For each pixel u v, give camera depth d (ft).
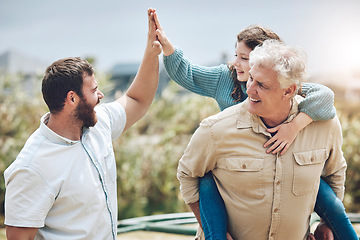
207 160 6.77
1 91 20.48
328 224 7.29
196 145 6.75
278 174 6.49
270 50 6.20
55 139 6.34
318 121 6.66
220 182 6.95
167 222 11.80
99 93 6.78
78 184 6.30
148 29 7.55
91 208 6.39
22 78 21.38
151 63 7.59
